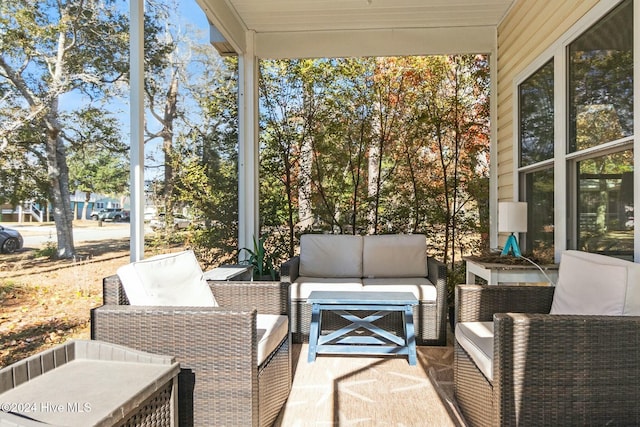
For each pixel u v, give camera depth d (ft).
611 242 7.78
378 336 11.12
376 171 15.21
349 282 11.59
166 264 7.23
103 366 4.96
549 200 10.47
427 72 14.98
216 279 9.29
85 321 6.81
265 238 15.42
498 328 5.32
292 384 8.39
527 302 7.43
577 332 5.19
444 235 15.19
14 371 4.42
